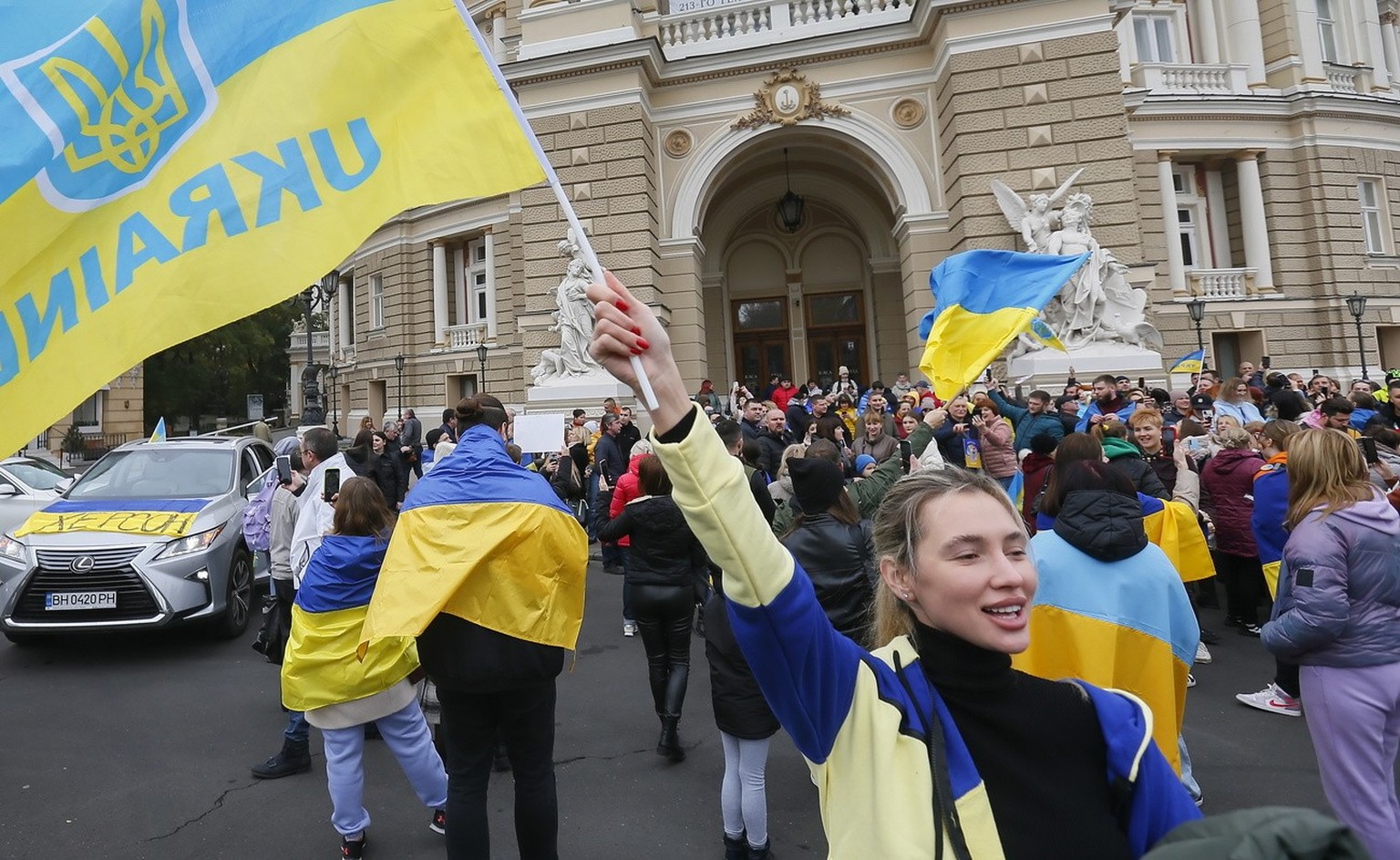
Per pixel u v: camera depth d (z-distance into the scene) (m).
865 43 16.47
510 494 3.02
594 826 3.90
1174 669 2.90
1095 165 14.80
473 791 2.96
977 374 5.51
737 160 17.70
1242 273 21.17
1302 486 3.07
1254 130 21.39
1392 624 2.84
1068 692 1.49
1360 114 21.33
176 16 2.29
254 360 43.38
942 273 5.82
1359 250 21.09
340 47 2.37
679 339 17.14
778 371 22.70
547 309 16.91
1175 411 9.27
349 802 3.53
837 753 1.44
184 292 2.18
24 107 2.12
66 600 6.29
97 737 5.06
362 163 2.31
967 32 15.32
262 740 5.02
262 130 2.30
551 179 2.18
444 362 24.08
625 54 16.41
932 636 1.50
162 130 2.25
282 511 5.44
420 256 25.09
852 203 21.41
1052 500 4.09
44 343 2.06
